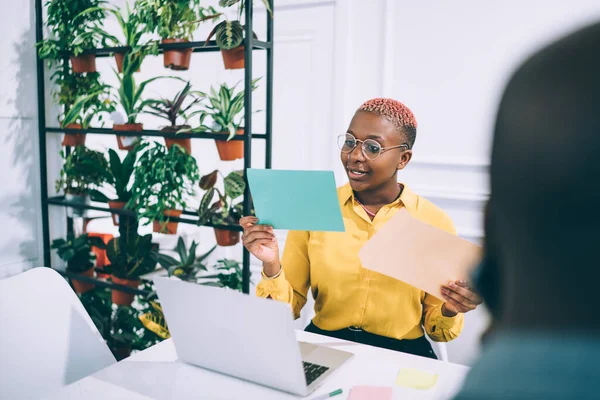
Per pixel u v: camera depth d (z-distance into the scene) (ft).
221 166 10.77
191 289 3.11
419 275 3.67
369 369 3.46
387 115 4.49
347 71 9.05
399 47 8.57
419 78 8.51
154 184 7.37
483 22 7.93
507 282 0.96
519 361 0.91
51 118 8.42
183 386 3.20
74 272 8.28
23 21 7.83
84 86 7.99
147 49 7.04
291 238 5.13
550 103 0.89
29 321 3.93
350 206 4.89
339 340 3.97
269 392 3.13
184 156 7.25
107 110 7.95
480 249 1.04
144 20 7.14
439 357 5.32
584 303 0.85
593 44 0.88
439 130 8.48
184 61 7.13
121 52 7.42
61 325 4.10
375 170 4.55
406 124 4.56
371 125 4.49
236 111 6.91
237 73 10.32
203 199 7.09
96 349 4.25
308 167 9.76
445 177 8.48
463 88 8.21
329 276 4.81
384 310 4.66
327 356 3.60
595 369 0.83
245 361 3.16
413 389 3.17
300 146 9.79
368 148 4.49
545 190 0.88
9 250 7.89
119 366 3.47
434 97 8.44
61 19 7.64
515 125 0.94
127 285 7.86
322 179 3.70
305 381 3.00
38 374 3.86
